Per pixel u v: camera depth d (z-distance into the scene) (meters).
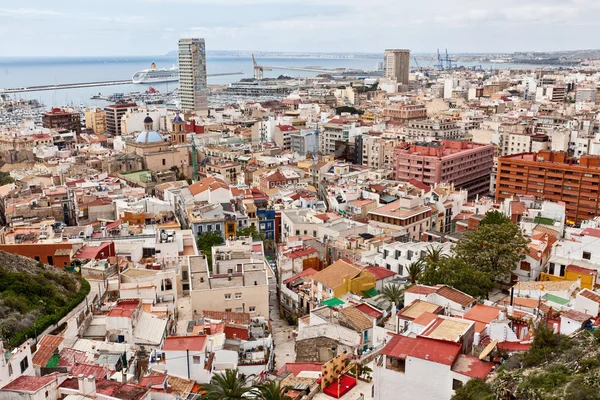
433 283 115.12
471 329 78.75
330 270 133.38
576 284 110.50
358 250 156.50
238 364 99.00
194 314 127.19
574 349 70.19
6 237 162.38
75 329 99.31
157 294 126.31
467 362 71.44
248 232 192.62
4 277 111.56
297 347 102.88
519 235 131.12
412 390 71.81
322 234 179.38
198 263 139.75
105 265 134.38
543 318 87.94
